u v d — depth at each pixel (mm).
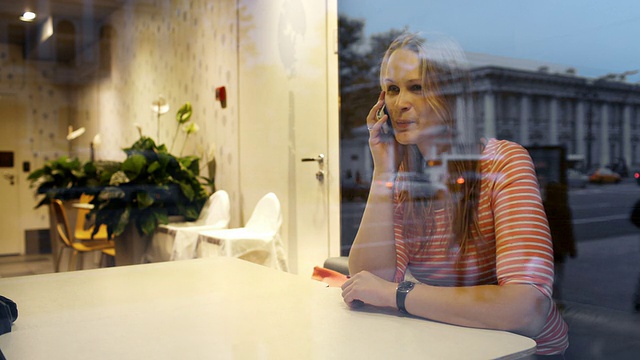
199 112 2219
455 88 871
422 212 836
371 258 854
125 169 1959
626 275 1012
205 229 1794
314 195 1917
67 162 1824
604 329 907
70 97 1906
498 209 754
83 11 1958
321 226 1807
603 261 1039
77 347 543
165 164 2055
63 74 1895
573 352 883
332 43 1959
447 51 882
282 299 764
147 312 690
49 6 1873
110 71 2068
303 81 2008
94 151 1896
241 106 2072
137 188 1977
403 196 861
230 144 2078
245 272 986
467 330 607
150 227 1932
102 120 1978
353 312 688
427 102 858
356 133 1836
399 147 875
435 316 645
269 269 1027
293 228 1772
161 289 834
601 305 975
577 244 1110
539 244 697
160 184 2041
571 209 1121
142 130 2143
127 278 933
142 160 2021
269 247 1513
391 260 850
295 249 1689
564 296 1027
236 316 666
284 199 1877
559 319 840
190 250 1640
